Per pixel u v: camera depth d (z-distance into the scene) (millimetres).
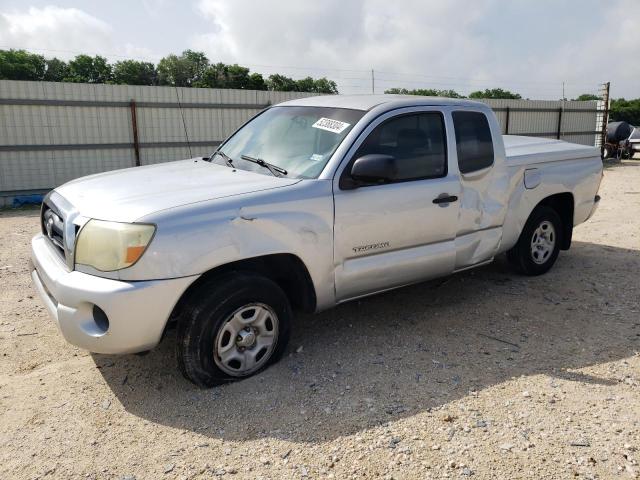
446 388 3600
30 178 14102
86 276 3285
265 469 2811
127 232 3186
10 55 79000
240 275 3525
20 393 3557
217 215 3396
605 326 4656
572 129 25234
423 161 4406
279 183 3799
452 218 4578
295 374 3766
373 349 4172
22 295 5445
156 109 15445
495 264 6383
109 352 3301
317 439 3053
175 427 3184
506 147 5973
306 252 3748
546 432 3109
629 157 25969
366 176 3801
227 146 4840
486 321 4734
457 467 2809
